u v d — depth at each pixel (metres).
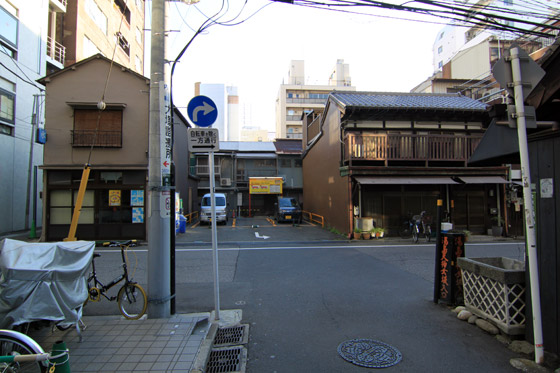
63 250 3.63
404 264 8.43
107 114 12.69
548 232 3.45
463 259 4.64
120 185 12.59
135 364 3.16
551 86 3.24
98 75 12.69
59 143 12.45
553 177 3.40
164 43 4.73
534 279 3.27
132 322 4.23
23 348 2.75
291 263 8.61
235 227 17.75
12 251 3.40
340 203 14.72
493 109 3.61
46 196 12.38
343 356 3.55
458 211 14.90
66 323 3.52
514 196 14.63
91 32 21.66
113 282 4.74
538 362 3.23
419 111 14.23
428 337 4.02
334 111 15.64
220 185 26.02
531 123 3.23
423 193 14.62
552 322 3.38
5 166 14.48
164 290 4.54
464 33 35.22
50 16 18.42
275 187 24.41
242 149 27.42
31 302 3.20
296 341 3.96
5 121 14.25
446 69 30.00
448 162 15.25
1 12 13.66
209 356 3.52
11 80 14.45
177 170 18.23
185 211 20.70
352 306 5.21
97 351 3.43
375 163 14.88
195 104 4.74
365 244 12.13
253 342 3.95
